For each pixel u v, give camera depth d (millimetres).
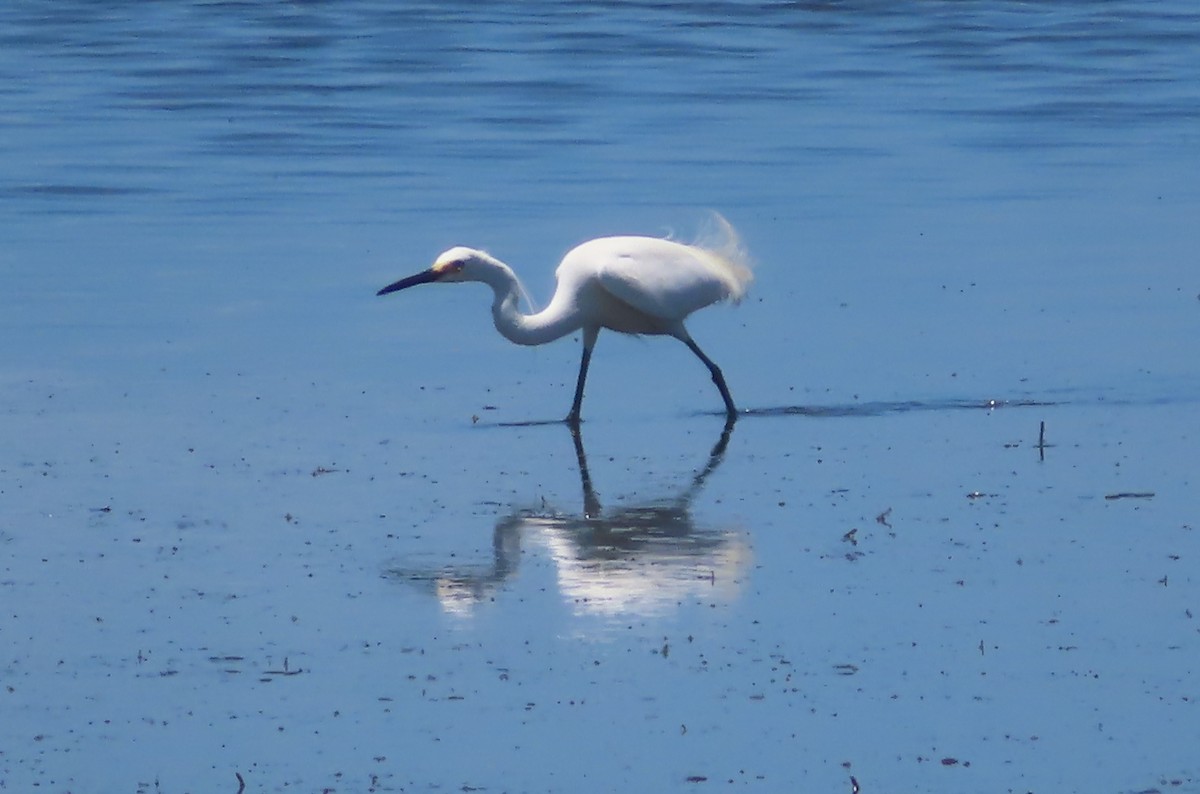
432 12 45812
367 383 17516
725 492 13820
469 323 19938
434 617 11109
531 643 10664
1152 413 15953
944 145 30547
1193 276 21312
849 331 19328
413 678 10164
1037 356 18109
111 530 12906
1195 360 17781
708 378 17828
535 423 16188
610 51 40594
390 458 14930
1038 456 14648
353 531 12898
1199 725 9508
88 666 10367
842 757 9195
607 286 16312
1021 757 9172
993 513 13102
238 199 26406
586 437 15688
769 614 11070
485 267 16391
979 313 19875
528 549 12438
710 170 28469
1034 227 24141
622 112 33906
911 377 17500
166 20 44219
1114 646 10516
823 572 11828
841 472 14336
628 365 18391
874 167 28656
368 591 11586
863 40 42281
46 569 12039
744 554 12234
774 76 37719
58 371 17703
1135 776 8969
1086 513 13062
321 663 10383
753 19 45219
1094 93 35562
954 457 14695
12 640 10750
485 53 40219
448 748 9320
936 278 21469
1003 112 33656
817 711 9703
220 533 12844
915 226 24297
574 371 18219
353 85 36562
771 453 15000
